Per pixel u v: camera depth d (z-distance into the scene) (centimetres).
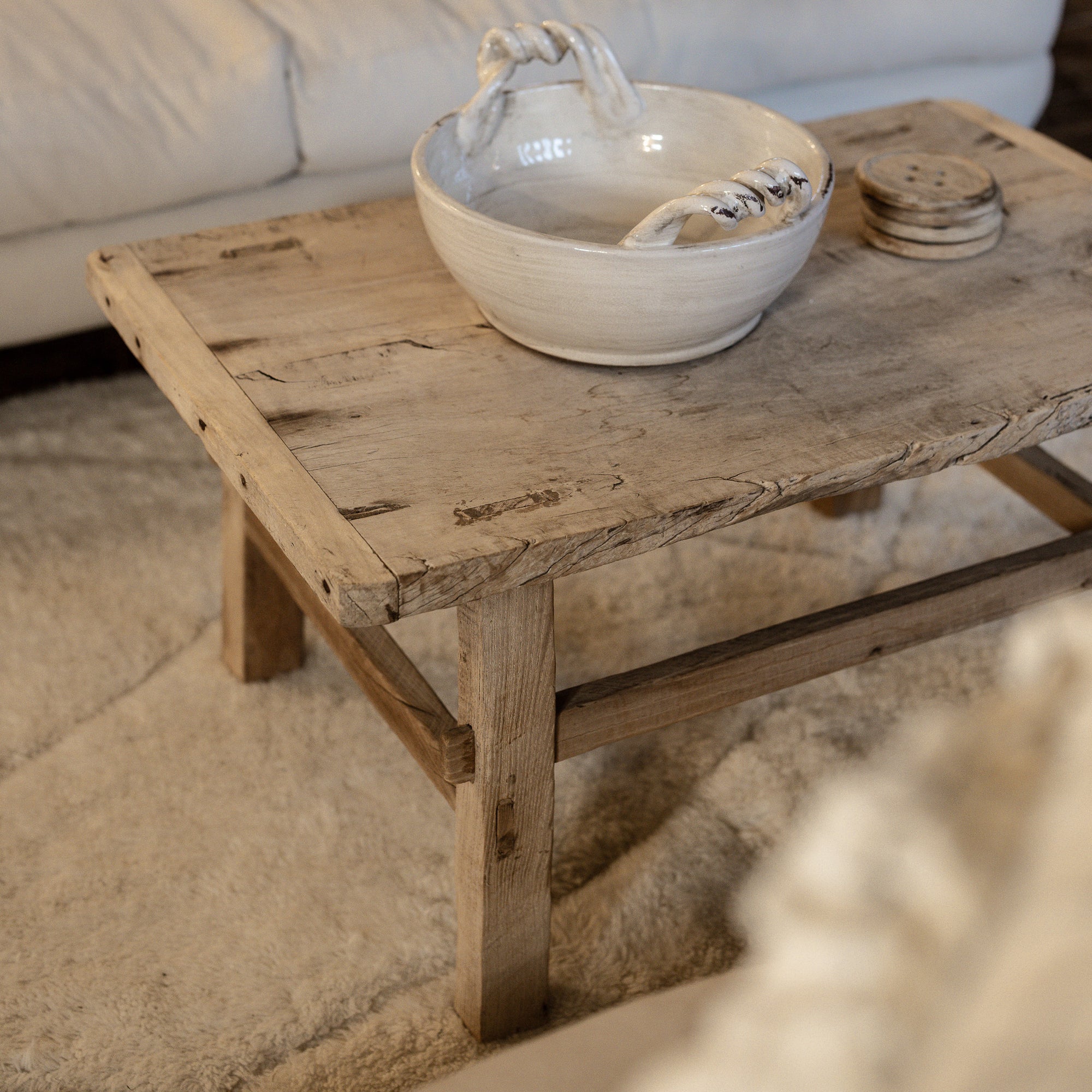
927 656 121
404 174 154
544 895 82
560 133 92
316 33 142
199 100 134
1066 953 17
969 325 83
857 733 112
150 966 91
